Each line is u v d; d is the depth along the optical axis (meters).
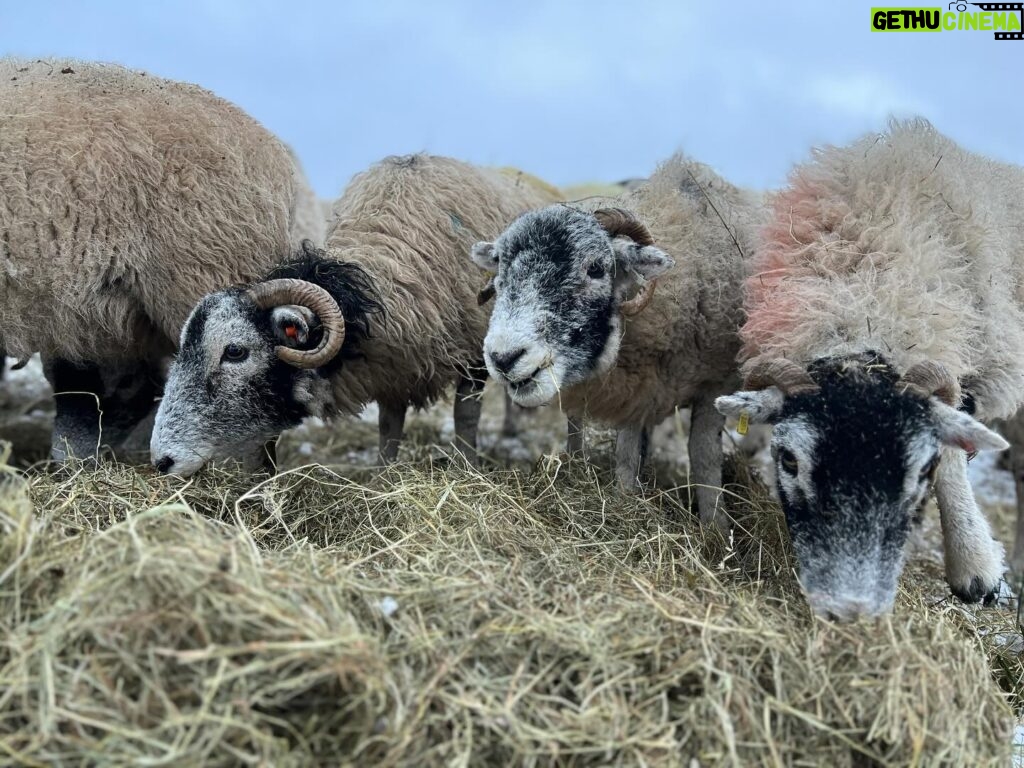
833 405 0.71
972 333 0.83
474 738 0.54
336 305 0.98
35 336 1.05
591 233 0.94
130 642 0.54
